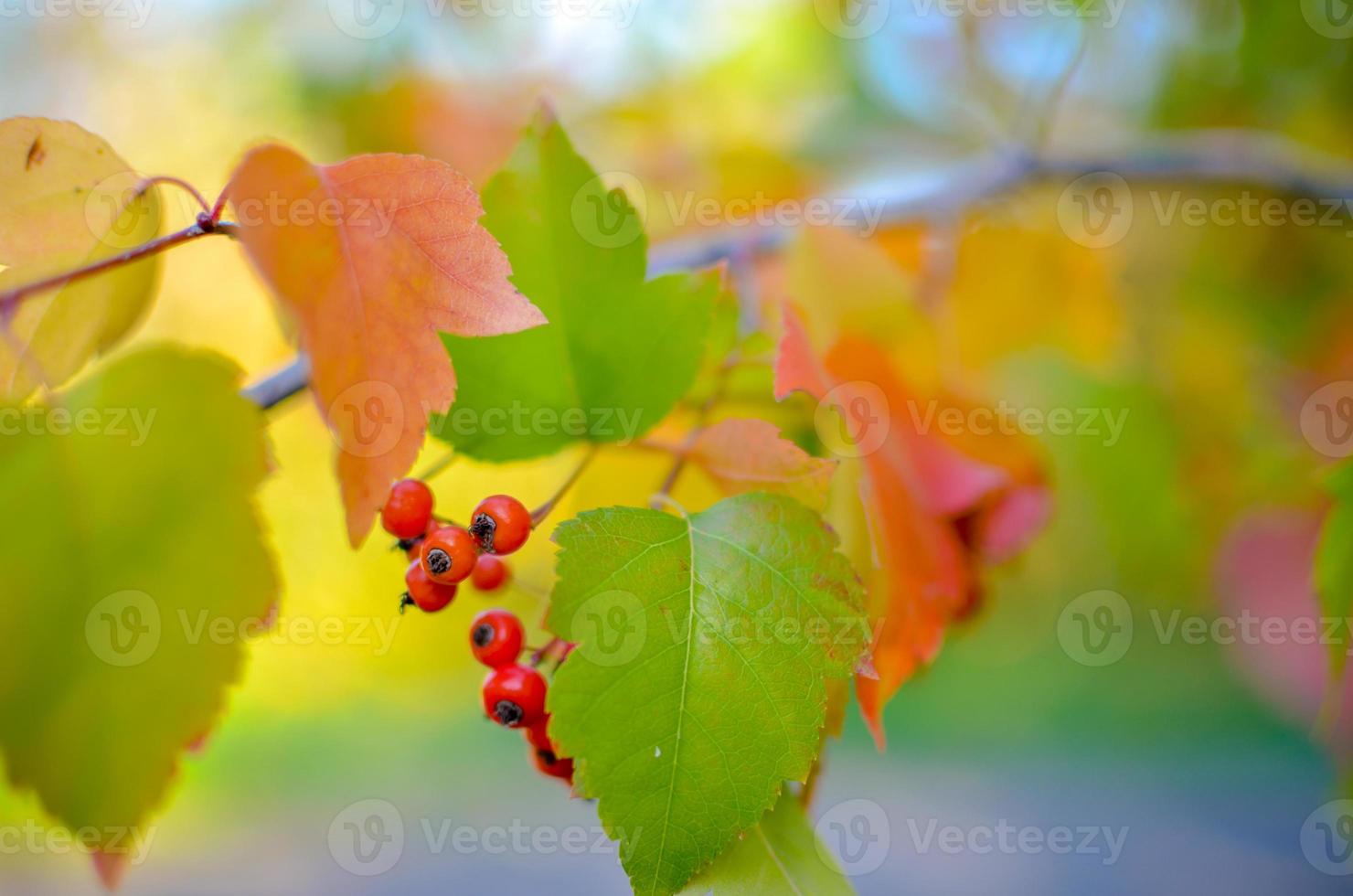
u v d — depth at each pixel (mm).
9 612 234
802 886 267
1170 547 439
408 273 256
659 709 260
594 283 285
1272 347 471
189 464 239
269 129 510
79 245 260
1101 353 452
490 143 505
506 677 274
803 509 271
